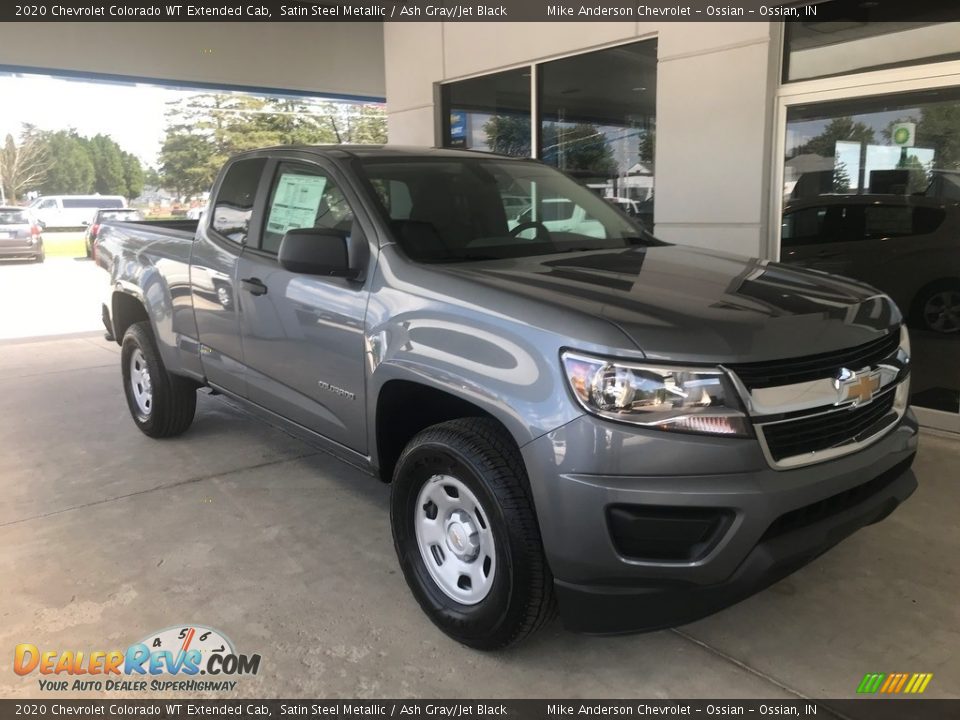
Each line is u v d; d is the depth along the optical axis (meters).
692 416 2.20
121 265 5.29
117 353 8.52
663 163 6.23
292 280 3.50
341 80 12.02
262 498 4.18
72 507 4.10
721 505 2.19
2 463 4.82
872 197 5.13
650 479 2.21
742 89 5.60
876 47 5.00
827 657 2.70
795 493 2.27
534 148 7.70
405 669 2.67
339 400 3.29
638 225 4.06
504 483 2.46
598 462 2.22
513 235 3.59
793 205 5.58
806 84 5.34
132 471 4.62
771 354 2.29
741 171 5.71
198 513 3.99
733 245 5.86
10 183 34.62
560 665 2.69
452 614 2.76
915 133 4.89
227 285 4.02
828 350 2.40
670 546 2.25
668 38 6.05
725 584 2.27
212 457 4.86
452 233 3.35
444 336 2.69
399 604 3.09
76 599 3.15
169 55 10.38
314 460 4.77
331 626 2.94
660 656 2.73
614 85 6.83
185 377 4.70
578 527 2.26
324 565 3.42
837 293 2.80
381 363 2.95
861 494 2.59
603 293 2.56
